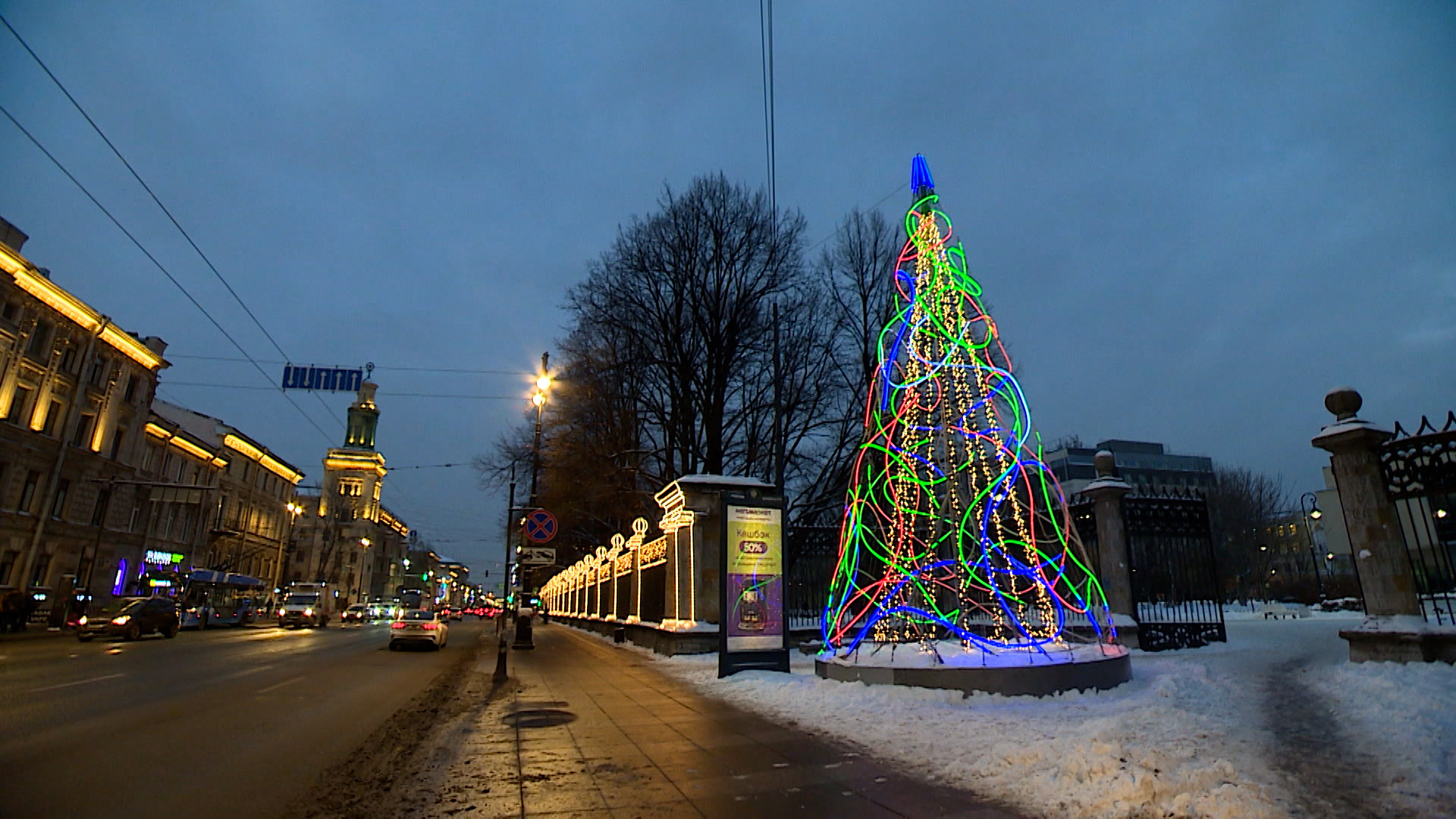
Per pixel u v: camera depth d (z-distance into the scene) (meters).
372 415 96.25
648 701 10.34
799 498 25.88
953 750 6.47
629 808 5.14
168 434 48.00
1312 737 6.25
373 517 93.94
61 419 37.84
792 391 26.09
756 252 26.47
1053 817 4.68
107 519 41.41
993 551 11.19
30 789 5.79
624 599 27.03
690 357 25.86
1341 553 37.75
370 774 6.34
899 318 12.22
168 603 30.27
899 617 11.95
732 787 5.62
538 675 14.23
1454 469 8.49
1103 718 7.02
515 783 5.88
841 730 7.66
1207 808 4.43
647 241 26.89
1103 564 16.61
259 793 5.73
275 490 68.19
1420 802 4.48
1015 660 9.50
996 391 11.09
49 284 35.38
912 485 11.48
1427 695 6.98
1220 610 17.03
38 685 12.22
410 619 23.56
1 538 33.81
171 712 9.66
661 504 20.28
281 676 14.51
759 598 13.11
